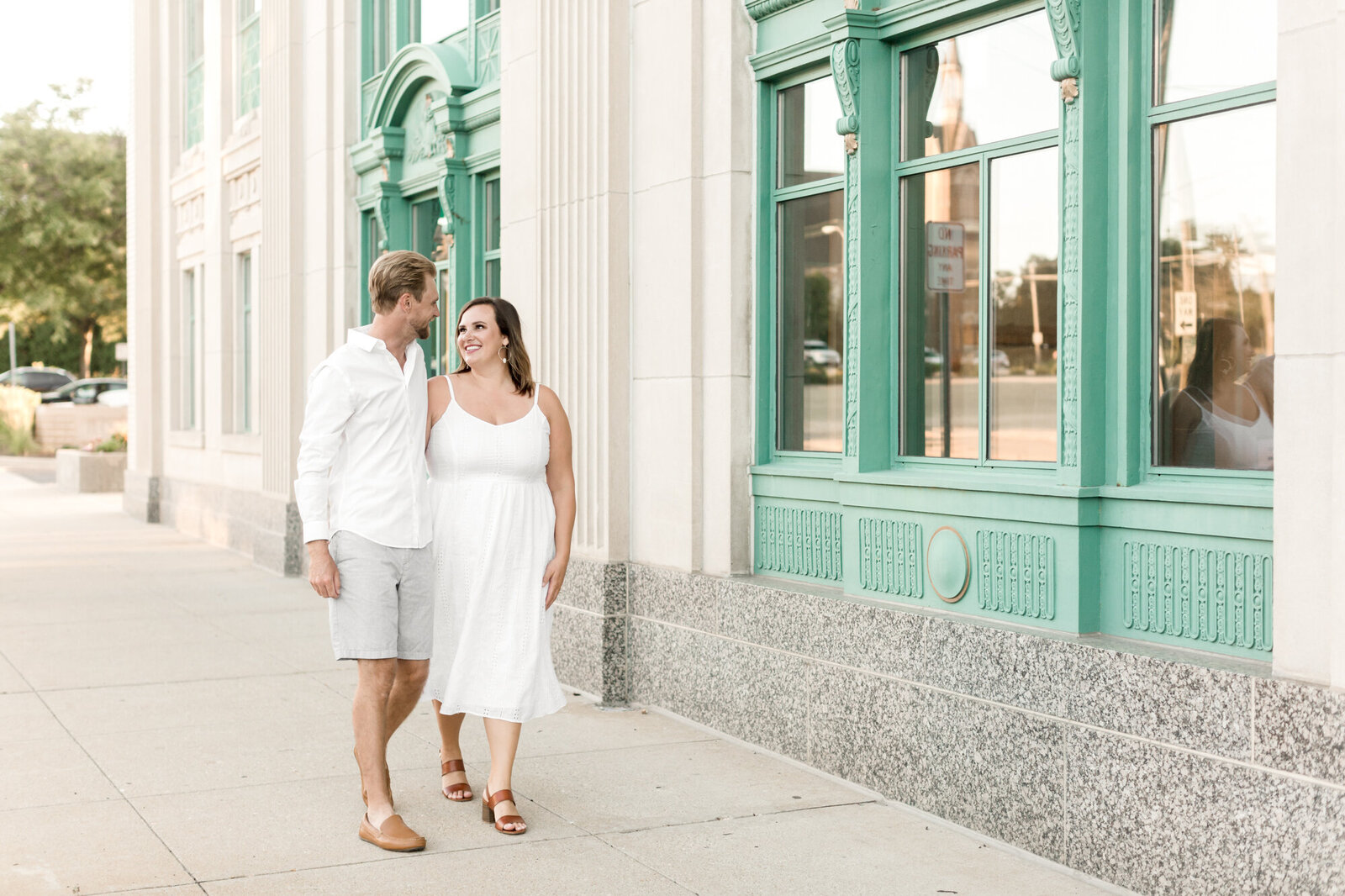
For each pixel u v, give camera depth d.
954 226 5.88
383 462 4.96
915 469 6.08
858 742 5.81
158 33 19.61
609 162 7.54
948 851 4.96
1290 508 4.09
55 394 43.53
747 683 6.56
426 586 5.11
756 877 4.66
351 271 12.55
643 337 7.50
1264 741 4.06
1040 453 5.39
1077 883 4.62
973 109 5.78
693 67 7.07
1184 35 4.86
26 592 11.95
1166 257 4.94
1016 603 5.26
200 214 17.61
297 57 13.34
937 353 5.98
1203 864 4.25
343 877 4.58
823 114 6.62
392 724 5.25
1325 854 3.87
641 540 7.53
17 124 41.12
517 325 5.28
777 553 6.82
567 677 7.84
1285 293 4.11
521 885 4.53
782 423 6.96
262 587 12.47
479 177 10.44
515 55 8.75
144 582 12.74
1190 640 4.62
